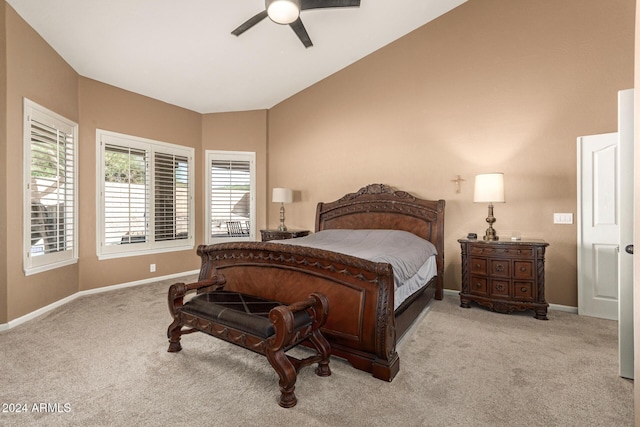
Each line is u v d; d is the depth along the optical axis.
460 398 1.82
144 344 2.57
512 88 3.73
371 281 2.05
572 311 3.41
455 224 4.06
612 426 1.59
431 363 2.24
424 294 3.33
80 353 2.40
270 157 5.76
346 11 3.81
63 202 3.78
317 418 1.65
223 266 2.78
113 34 3.47
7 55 2.94
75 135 4.01
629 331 2.03
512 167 3.73
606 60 3.28
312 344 2.17
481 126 3.91
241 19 3.46
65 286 3.79
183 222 5.28
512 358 2.32
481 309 3.50
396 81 4.50
